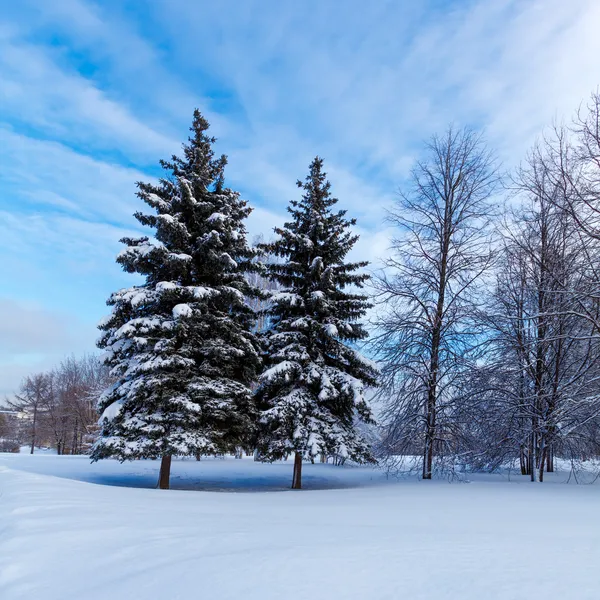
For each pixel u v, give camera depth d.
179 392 15.19
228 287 16.38
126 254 15.39
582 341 15.69
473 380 16.38
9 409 54.34
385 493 11.83
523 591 2.85
